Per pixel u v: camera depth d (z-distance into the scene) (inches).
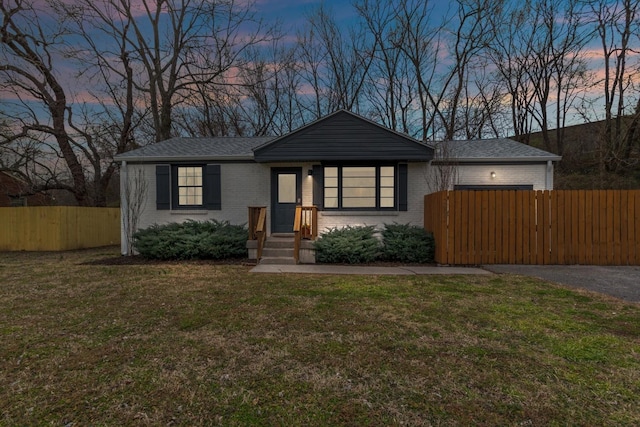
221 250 387.9
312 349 141.8
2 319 181.8
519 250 347.9
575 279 276.1
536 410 99.1
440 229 354.3
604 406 101.0
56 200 939.3
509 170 429.4
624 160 655.1
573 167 776.3
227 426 92.7
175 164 444.5
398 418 95.6
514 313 187.3
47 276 300.5
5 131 655.1
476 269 329.7
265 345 146.2
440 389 110.8
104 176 789.9
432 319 177.9
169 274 307.1
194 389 111.5
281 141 408.5
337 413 98.2
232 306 203.2
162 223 444.1
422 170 428.1
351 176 426.9
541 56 787.4
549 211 346.9
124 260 397.4
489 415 96.9
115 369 125.4
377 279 282.2
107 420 95.4
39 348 144.2
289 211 439.5
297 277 292.7
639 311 190.2
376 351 139.5
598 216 344.2
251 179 440.8
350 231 382.9
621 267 331.0
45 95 688.4
